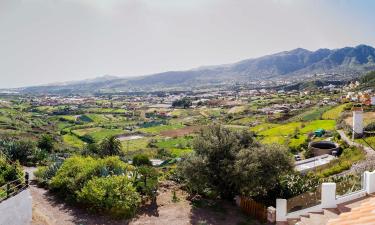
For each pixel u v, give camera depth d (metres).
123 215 18.83
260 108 157.75
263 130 85.50
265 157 20.59
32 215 17.67
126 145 93.38
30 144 35.34
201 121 142.50
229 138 22.00
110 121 155.62
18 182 19.27
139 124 145.12
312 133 66.94
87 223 18.03
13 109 157.75
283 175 22.09
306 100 157.38
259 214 19.33
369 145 43.59
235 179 20.08
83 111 183.25
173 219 18.95
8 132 91.06
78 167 22.88
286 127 83.00
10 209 15.21
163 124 143.62
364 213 9.91
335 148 48.44
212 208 20.58
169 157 67.44
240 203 20.75
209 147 21.45
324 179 23.69
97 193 18.89
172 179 25.73
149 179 22.77
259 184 20.23
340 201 16.08
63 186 21.70
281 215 17.80
